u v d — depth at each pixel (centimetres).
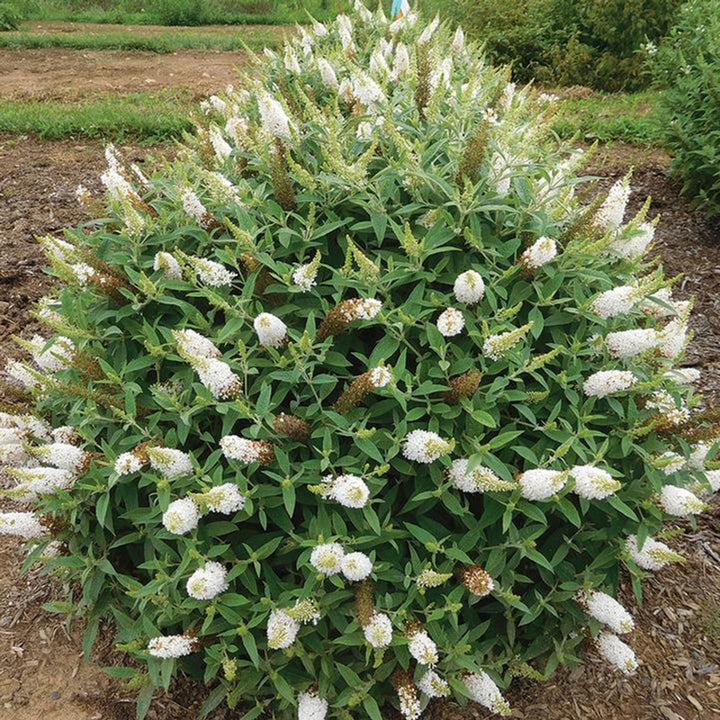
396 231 120
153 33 752
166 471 108
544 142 181
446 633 116
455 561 117
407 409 117
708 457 119
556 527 123
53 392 129
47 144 386
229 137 169
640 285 130
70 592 144
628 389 121
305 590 108
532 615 118
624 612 114
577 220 131
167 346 121
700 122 280
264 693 121
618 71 474
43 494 120
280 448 112
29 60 613
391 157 138
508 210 122
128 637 122
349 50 236
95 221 138
